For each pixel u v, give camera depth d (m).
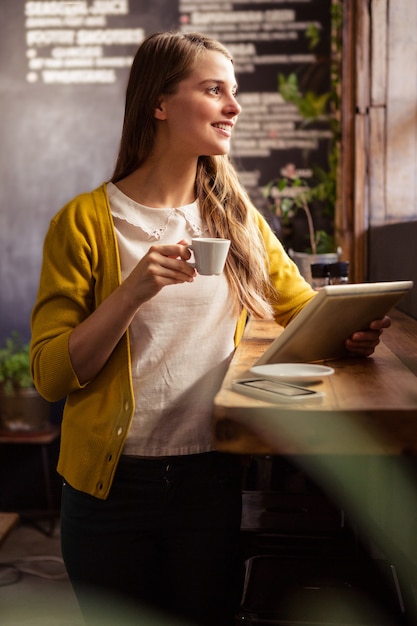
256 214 1.80
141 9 4.40
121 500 1.55
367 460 2.02
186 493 1.58
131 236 1.58
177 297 1.55
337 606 1.67
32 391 4.29
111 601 1.57
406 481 1.79
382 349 1.76
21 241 4.62
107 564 1.56
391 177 3.28
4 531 1.81
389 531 1.96
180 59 1.54
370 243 3.32
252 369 1.41
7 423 4.32
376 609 1.66
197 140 1.56
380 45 3.22
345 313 1.47
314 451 1.18
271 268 1.80
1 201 4.60
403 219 3.30
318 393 1.23
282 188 4.20
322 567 1.86
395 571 1.82
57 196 4.58
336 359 1.62
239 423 1.19
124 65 4.45
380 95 3.24
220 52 1.57
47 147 4.55
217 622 1.64
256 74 4.35
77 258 1.52
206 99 1.55
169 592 1.63
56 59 4.48
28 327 4.68
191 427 1.58
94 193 1.60
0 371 4.34
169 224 1.61
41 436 4.27
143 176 1.63
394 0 3.19
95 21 4.43
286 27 4.30
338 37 4.03
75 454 1.54
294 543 2.00
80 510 1.56
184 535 1.59
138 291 1.40
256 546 1.98
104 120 4.51
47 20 4.45
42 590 3.55
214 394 1.61
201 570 1.60
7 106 4.53
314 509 2.19
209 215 1.66
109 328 1.42
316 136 4.36
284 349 1.46
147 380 1.56
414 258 2.39
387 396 1.25
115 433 1.51
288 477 2.49
